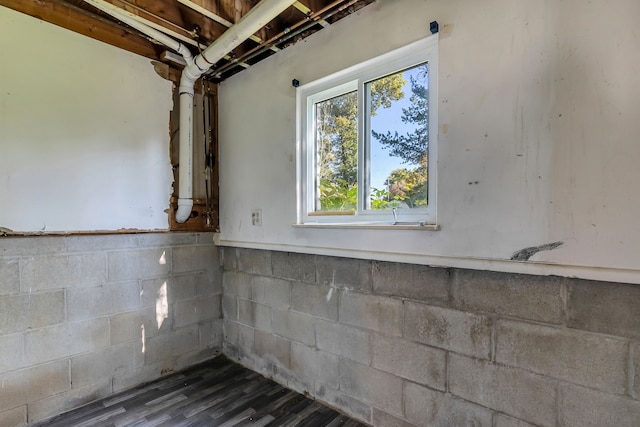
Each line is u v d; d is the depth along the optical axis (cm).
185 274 269
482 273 151
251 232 262
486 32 147
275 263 246
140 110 245
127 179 238
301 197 231
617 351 121
